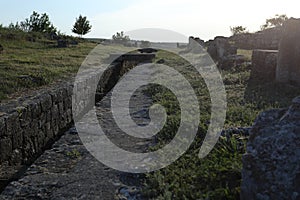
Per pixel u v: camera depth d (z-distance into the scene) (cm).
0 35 2116
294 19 845
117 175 429
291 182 302
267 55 955
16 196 382
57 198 375
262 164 320
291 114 332
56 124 657
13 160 481
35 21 3181
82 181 416
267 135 334
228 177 391
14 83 811
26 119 525
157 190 379
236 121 611
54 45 2247
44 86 805
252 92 846
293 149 313
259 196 311
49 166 470
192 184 388
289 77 852
